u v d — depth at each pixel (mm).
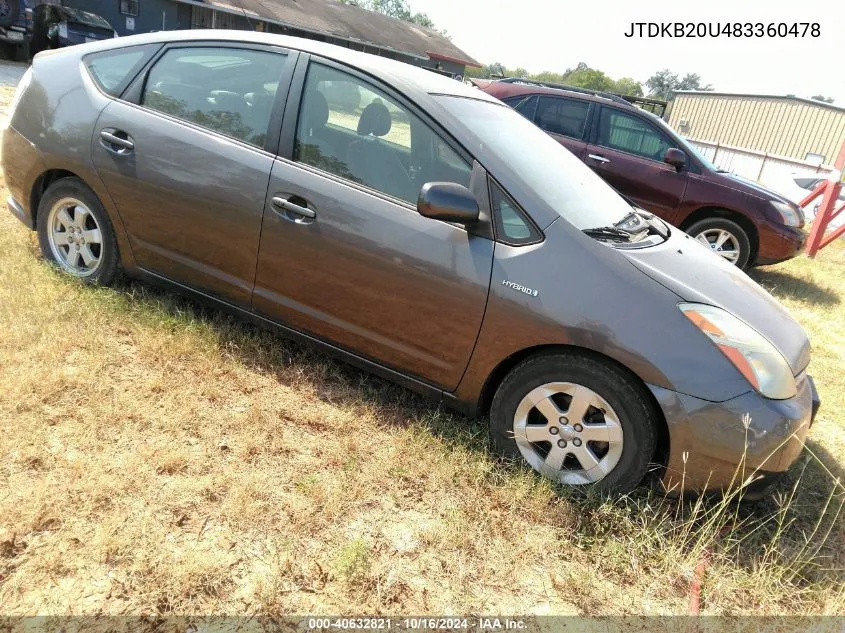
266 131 3205
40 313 3348
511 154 3021
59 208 3801
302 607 2055
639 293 2605
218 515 2348
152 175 3369
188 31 3600
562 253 2699
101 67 3678
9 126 3869
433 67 36688
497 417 2900
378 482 2699
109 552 2096
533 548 2496
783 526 2863
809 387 2793
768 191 7207
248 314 3416
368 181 3010
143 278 3670
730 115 26766
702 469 2570
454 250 2789
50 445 2520
